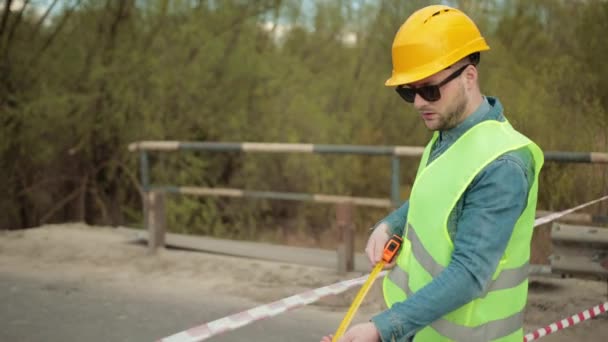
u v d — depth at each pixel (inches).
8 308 190.4
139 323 178.4
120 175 422.6
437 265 71.7
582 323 164.9
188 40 406.9
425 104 73.5
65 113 385.1
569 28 339.3
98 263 235.0
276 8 427.2
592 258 176.1
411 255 74.7
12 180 411.8
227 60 415.2
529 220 72.4
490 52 353.1
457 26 73.3
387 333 68.5
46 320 180.9
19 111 384.2
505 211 67.9
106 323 178.4
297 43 449.7
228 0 418.3
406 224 79.2
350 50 450.3
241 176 438.3
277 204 448.1
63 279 218.1
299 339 165.0
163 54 404.2
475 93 74.3
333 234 438.6
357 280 90.8
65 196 432.1
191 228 422.9
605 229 174.7
